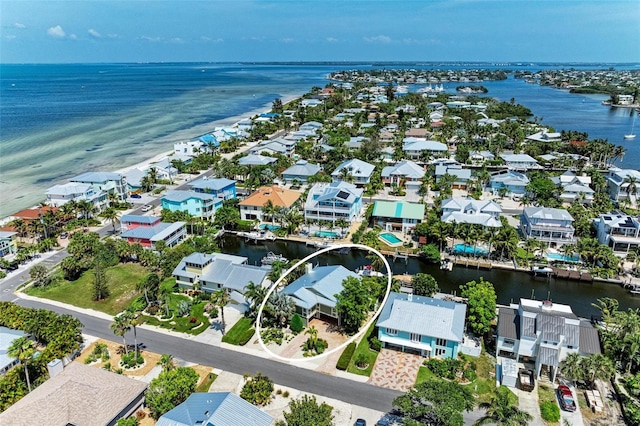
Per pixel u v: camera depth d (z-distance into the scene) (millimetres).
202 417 56000
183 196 142000
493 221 122312
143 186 168875
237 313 90500
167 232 120000
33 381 69125
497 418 54438
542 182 154875
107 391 61250
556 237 119188
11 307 83562
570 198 152000
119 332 73375
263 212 134625
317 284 89688
